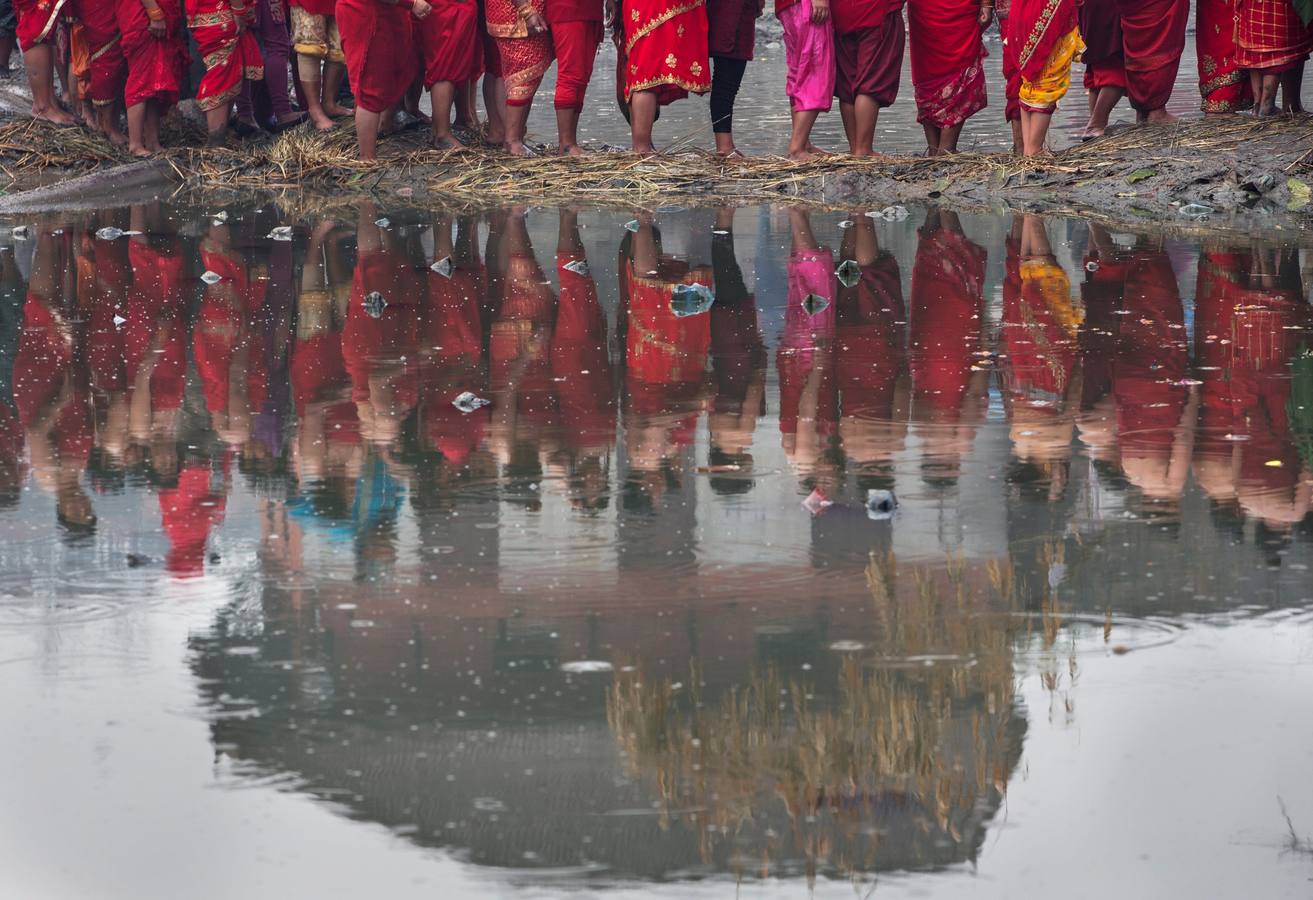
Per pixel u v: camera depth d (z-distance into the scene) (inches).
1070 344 294.7
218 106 630.5
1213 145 516.7
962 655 154.7
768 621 164.9
